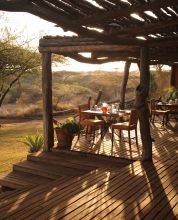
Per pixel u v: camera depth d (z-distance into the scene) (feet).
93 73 134.51
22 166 22.68
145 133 21.15
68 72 121.70
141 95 21.06
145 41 21.83
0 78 60.95
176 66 47.75
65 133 25.63
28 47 60.23
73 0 11.63
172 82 48.32
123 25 16.57
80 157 23.76
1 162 33.81
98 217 12.87
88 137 30.35
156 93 69.41
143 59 22.12
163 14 14.83
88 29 15.55
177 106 36.17
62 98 93.45
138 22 15.98
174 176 18.03
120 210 13.51
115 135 31.63
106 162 22.31
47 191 16.30
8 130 58.08
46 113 25.53
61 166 22.36
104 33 17.03
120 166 21.34
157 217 12.83
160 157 22.49
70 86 98.27
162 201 14.43
